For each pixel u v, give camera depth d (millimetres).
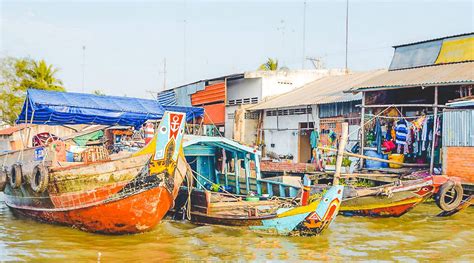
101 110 16297
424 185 13578
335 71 30906
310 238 11648
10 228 13172
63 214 12742
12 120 43594
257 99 29156
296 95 27016
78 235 12203
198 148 16219
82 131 18641
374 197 13852
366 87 19328
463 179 15758
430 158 17594
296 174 20281
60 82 46875
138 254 10266
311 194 14516
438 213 14812
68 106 15594
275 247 10797
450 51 20453
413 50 21938
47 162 12695
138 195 11656
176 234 12141
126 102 17484
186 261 9734
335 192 11430
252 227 12016
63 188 12266
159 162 11711
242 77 29641
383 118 20000
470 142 15609
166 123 11648
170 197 12203
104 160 11969
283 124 26172
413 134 18188
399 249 10688
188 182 13492
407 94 20938
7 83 44062
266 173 21625
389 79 19875
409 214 14680
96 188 11812
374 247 10852
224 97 30359
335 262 9656
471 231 12461
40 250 10555
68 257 9992
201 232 12297
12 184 14273
